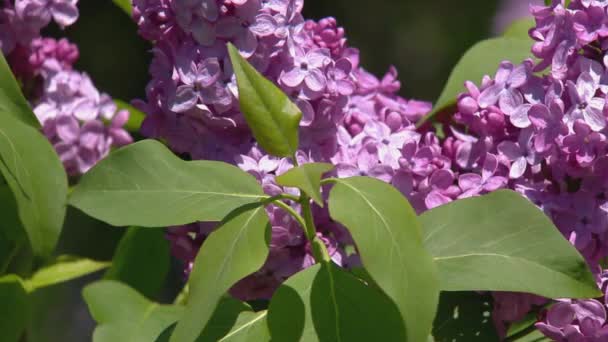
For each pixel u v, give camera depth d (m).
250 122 1.29
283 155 1.29
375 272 1.25
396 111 1.41
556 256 1.29
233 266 1.27
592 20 1.33
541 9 1.35
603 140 1.32
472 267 1.29
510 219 1.30
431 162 1.36
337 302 1.28
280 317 1.28
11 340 1.41
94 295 1.34
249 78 1.29
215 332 1.30
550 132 1.33
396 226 1.26
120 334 1.33
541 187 1.34
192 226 1.37
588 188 1.33
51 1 1.42
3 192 1.42
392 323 1.27
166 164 1.32
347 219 1.26
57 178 1.34
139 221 1.30
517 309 1.35
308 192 1.26
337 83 1.36
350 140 1.38
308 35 1.38
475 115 1.36
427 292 1.25
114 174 1.32
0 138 1.34
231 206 1.30
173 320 1.34
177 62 1.35
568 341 1.33
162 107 1.36
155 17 1.35
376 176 1.36
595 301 1.32
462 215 1.31
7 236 1.42
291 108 1.29
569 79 1.34
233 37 1.34
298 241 1.35
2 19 1.42
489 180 1.34
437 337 1.36
